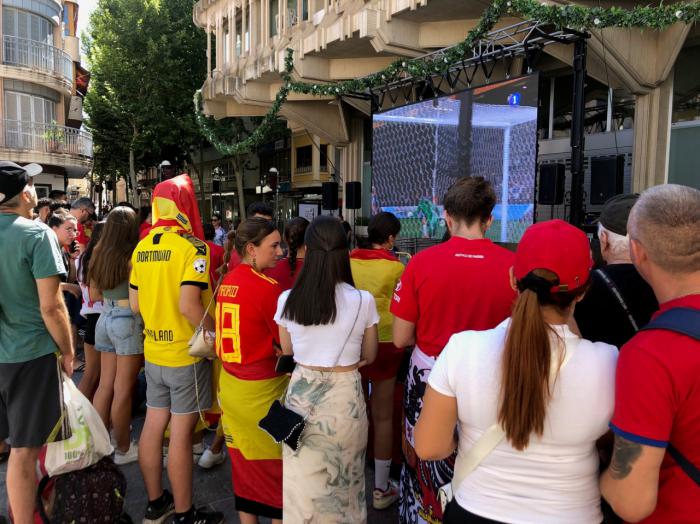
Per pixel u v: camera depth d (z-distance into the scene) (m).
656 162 7.08
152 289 2.74
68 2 27.55
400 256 5.97
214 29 14.05
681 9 4.71
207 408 2.84
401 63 7.58
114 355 3.58
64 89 22.83
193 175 34.97
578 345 1.32
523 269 1.33
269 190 25.48
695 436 1.18
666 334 1.19
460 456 1.42
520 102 6.63
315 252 2.16
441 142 7.95
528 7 5.44
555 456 1.29
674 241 1.22
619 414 1.21
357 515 2.19
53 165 22.00
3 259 2.40
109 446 2.65
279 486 2.44
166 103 21.20
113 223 3.37
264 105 11.99
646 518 1.26
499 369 1.30
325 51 9.02
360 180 13.05
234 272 2.54
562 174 6.51
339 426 2.12
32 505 2.48
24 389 2.45
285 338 2.29
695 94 7.43
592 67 7.06
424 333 2.23
